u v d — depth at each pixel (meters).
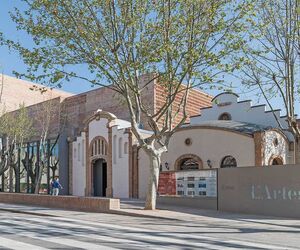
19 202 28.48
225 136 29.86
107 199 21.28
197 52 19.67
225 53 19.94
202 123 32.09
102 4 20.00
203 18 20.02
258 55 21.45
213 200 22.89
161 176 26.02
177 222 17.23
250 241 12.03
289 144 30.70
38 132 49.09
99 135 39.06
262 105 33.50
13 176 50.00
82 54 20.73
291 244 11.52
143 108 22.30
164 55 20.81
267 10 21.47
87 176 39.94
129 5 19.94
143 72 22.23
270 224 16.70
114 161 37.03
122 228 14.80
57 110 51.97
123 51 20.53
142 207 23.53
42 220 17.61
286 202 19.72
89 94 52.22
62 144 43.00
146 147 21.84
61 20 20.19
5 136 44.81
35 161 47.09
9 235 12.45
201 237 12.67
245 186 21.44
